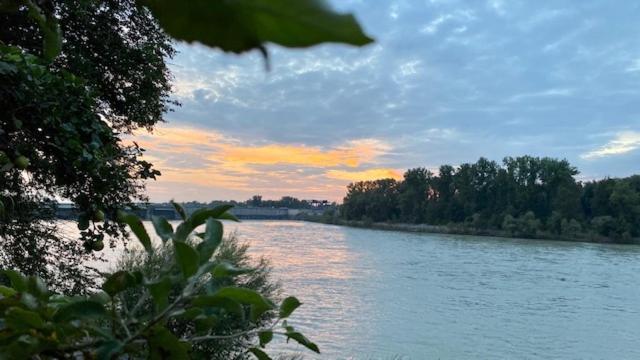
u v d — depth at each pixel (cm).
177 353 90
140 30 1254
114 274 94
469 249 8575
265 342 116
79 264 1116
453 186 12875
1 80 444
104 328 94
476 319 3609
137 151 827
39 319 90
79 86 543
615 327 3509
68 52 1162
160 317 90
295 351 1456
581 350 2930
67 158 526
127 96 1345
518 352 2823
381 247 8581
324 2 29
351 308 3700
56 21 73
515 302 4328
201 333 109
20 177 821
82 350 92
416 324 3331
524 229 10894
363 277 5256
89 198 579
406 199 13712
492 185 12169
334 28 29
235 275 98
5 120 468
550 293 4809
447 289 4812
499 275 5850
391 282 5031
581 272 6225
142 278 96
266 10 30
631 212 10225
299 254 6969
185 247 86
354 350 2603
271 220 15662
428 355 2614
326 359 2411
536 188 11488
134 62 1290
